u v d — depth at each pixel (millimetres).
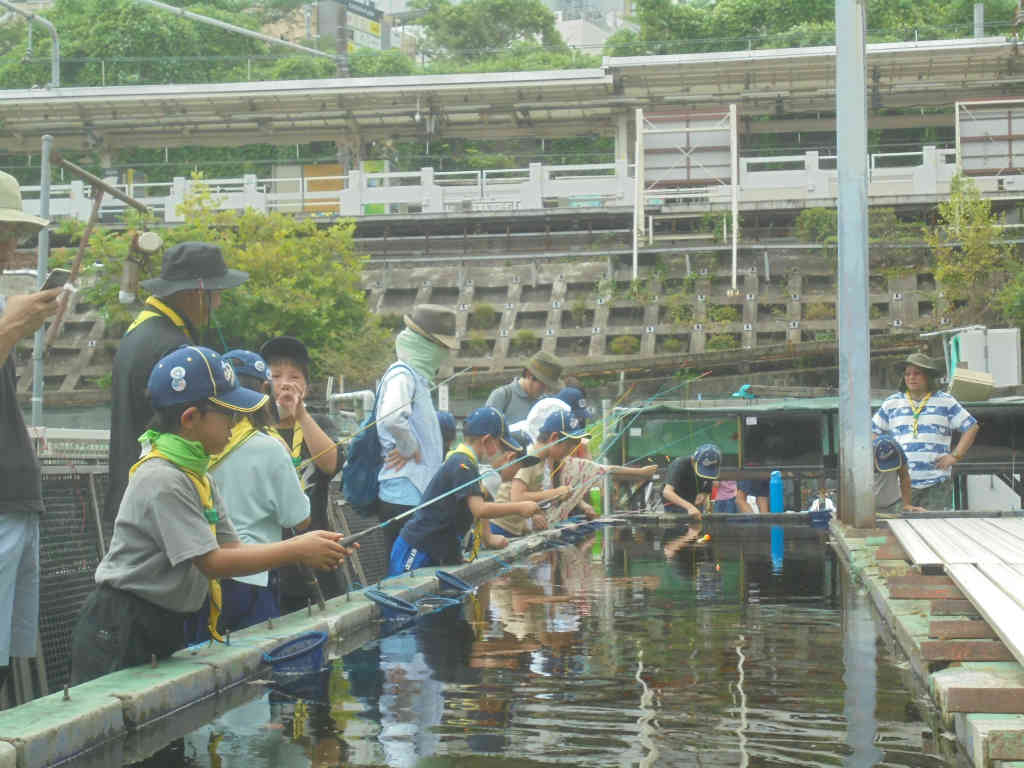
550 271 31172
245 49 58969
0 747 2607
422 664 3914
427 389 7039
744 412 14312
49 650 4844
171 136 38969
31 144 38875
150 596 3605
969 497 14367
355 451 6852
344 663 3977
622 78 35094
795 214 31328
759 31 51750
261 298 26859
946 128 40281
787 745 2709
